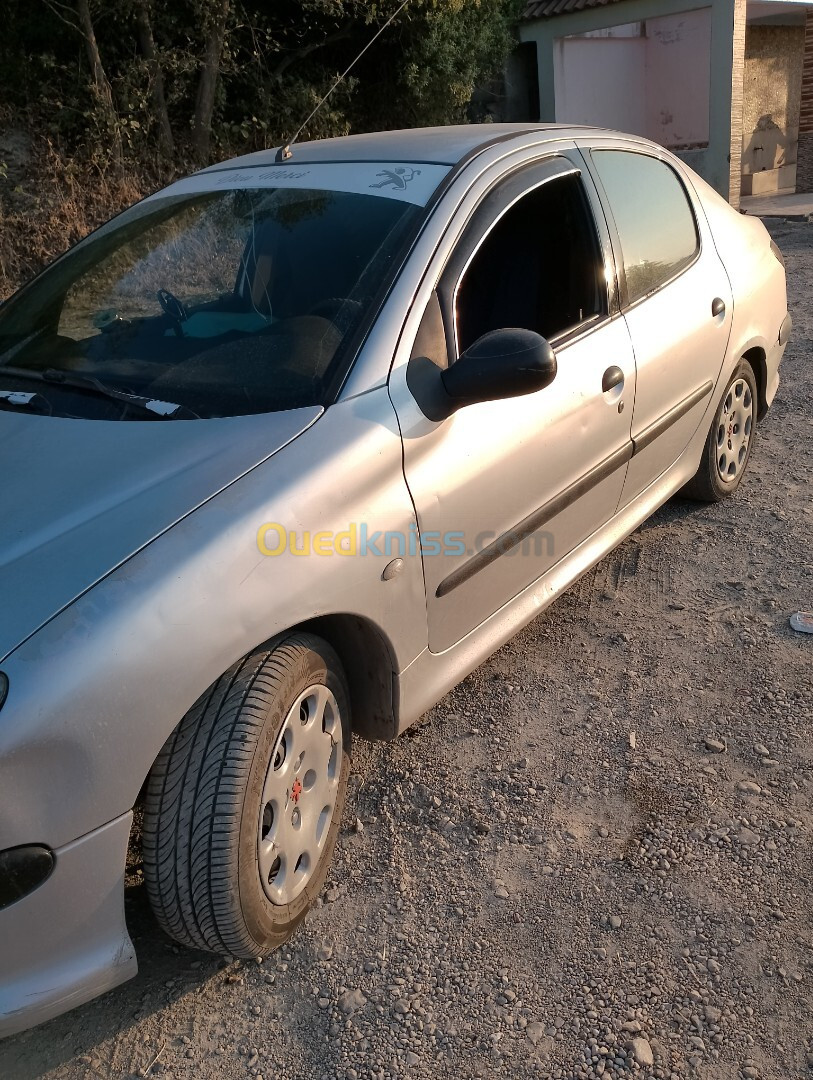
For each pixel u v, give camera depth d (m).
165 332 2.67
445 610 2.59
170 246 2.96
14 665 1.68
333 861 2.51
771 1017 2.05
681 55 15.48
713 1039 2.01
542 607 3.06
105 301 2.88
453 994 2.13
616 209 3.36
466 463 2.53
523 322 3.02
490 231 2.76
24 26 9.01
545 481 2.86
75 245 3.29
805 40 14.77
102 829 1.78
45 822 1.70
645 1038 2.01
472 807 2.68
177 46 9.95
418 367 2.44
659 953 2.21
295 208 2.84
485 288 2.96
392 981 2.17
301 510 2.08
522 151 3.02
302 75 11.01
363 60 11.38
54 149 9.09
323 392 2.32
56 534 1.95
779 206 13.70
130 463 2.14
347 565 2.17
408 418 2.37
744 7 12.45
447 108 11.64
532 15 14.40
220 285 2.79
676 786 2.73
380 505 2.27
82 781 1.73
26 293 3.11
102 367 2.58
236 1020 2.09
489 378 2.36
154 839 1.93
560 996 2.12
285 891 2.17
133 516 1.96
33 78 9.20
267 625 1.99
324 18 10.44
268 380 2.38
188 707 1.87
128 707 1.77
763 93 16.09
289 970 2.21
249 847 1.99
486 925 2.30
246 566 1.96
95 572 1.83
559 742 2.93
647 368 3.31
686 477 4.03
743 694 3.11
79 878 1.77
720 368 3.94
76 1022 2.10
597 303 3.17
